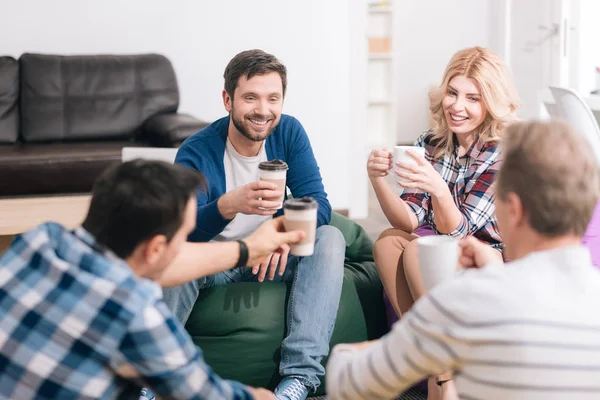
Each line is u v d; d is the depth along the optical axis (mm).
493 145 2596
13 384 1412
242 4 5168
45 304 1411
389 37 5941
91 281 1412
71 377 1399
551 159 1321
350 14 5219
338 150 5332
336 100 5281
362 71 5281
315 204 2049
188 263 1891
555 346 1235
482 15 7566
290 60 5219
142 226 1463
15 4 4969
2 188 4273
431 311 1303
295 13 5184
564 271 1286
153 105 4910
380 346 1393
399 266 2541
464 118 2604
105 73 4867
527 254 1375
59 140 4766
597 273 1311
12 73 4762
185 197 1499
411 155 2439
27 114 4734
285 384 2492
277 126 2688
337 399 1458
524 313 1244
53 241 1472
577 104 3734
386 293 2670
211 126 2664
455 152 2688
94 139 4824
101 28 5082
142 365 1414
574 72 6348
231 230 2619
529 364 1236
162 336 1413
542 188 1319
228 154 2625
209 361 2596
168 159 3395
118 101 4859
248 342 2586
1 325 1419
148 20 5121
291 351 2521
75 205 3549
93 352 1398
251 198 2320
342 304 2717
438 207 2488
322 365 2678
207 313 2588
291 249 2074
